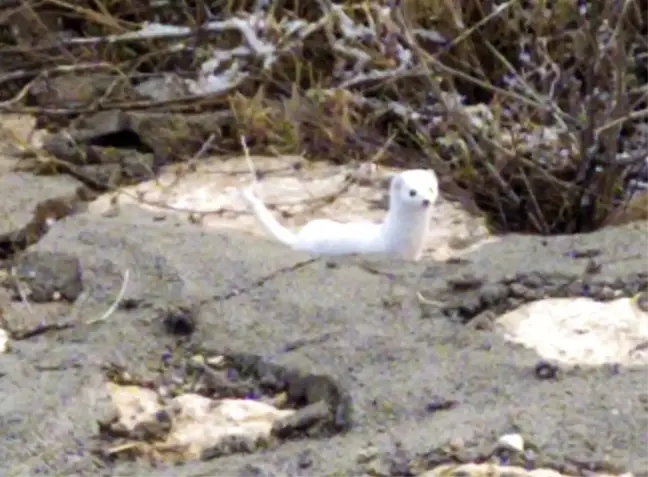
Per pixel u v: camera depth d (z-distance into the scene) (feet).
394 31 25.80
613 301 17.57
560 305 17.49
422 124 25.96
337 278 18.25
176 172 24.50
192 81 27.37
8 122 26.71
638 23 26.86
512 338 16.76
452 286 17.92
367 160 25.17
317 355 16.39
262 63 27.17
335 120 25.25
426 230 19.04
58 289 18.93
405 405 15.17
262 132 25.57
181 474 14.06
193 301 17.70
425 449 13.98
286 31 27.17
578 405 14.75
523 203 24.27
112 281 18.47
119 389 16.12
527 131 25.25
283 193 23.49
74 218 20.94
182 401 15.97
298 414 15.40
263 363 16.42
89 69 28.60
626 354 16.34
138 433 15.17
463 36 25.38
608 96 24.31
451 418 14.62
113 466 14.57
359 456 14.02
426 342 16.62
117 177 24.09
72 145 25.07
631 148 25.48
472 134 25.08
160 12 29.63
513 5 26.48
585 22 23.91
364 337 16.71
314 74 27.91
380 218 22.47
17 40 29.73
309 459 14.14
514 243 19.52
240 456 14.70
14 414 15.14
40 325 17.60
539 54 26.43
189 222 21.45
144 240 19.58
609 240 19.39
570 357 16.26
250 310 17.49
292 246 19.60
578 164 24.32
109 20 28.43
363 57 26.32
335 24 27.89
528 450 13.89
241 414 15.72
